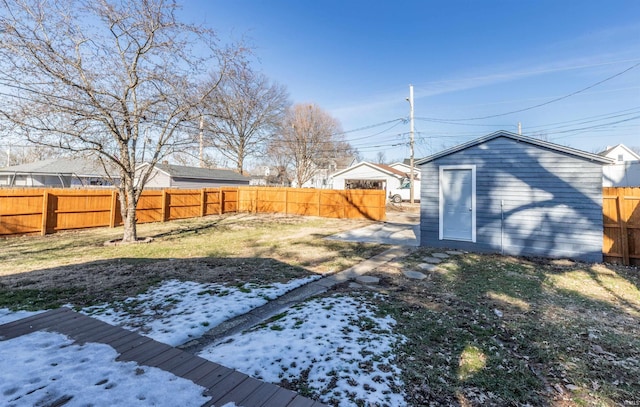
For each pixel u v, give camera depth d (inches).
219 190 641.0
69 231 387.2
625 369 100.5
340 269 228.1
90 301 154.6
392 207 831.7
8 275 199.2
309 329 123.0
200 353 104.8
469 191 298.2
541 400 84.6
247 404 62.2
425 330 126.6
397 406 79.6
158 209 507.5
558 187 259.8
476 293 175.8
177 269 218.4
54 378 68.8
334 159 1202.6
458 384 90.7
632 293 178.1
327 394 83.0
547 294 175.5
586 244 250.5
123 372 72.2
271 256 267.3
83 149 271.4
